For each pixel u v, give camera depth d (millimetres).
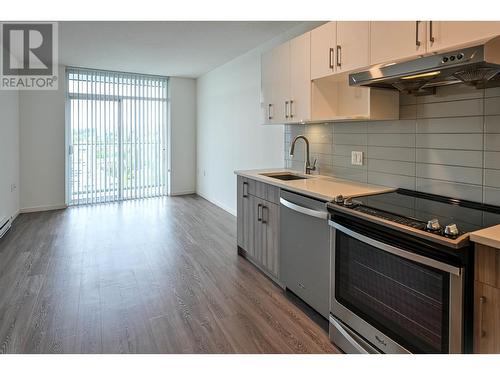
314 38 2646
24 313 2377
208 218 5141
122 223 4828
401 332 1631
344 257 1971
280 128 3998
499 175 1847
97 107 6016
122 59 5125
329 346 2039
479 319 1356
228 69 5355
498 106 1831
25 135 5414
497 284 1293
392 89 2248
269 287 2824
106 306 2492
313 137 3334
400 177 2408
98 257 3486
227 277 3016
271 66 3248
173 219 5066
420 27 1821
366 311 1829
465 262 1359
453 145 2059
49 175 5652
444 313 1423
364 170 2721
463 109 1995
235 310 2457
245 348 2018
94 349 1986
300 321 2318
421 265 1513
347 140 2883
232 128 5332
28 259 3418
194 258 3475
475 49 1433
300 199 2438
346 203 1989
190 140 7016
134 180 6527
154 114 6625
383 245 1656
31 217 5145
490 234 1340
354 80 2080
